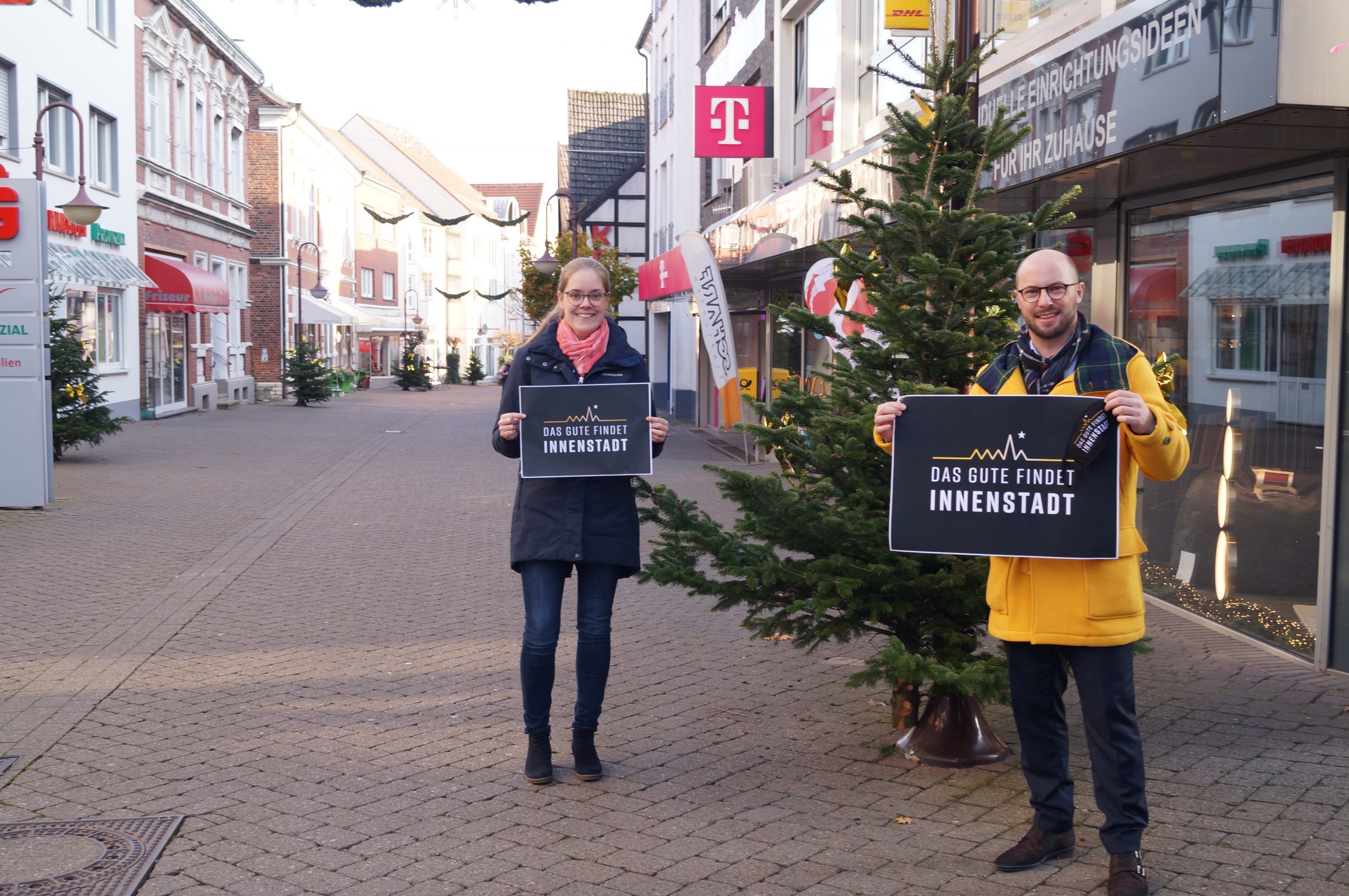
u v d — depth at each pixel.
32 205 12.02
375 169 63.94
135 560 9.72
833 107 15.62
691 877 3.71
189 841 3.99
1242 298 6.91
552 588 4.57
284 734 5.18
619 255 32.31
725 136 18.58
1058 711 3.79
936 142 4.84
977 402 3.63
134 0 25.72
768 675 6.20
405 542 10.98
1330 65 4.82
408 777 4.62
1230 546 7.04
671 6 28.67
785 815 4.23
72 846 3.94
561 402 4.51
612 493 4.61
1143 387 3.59
